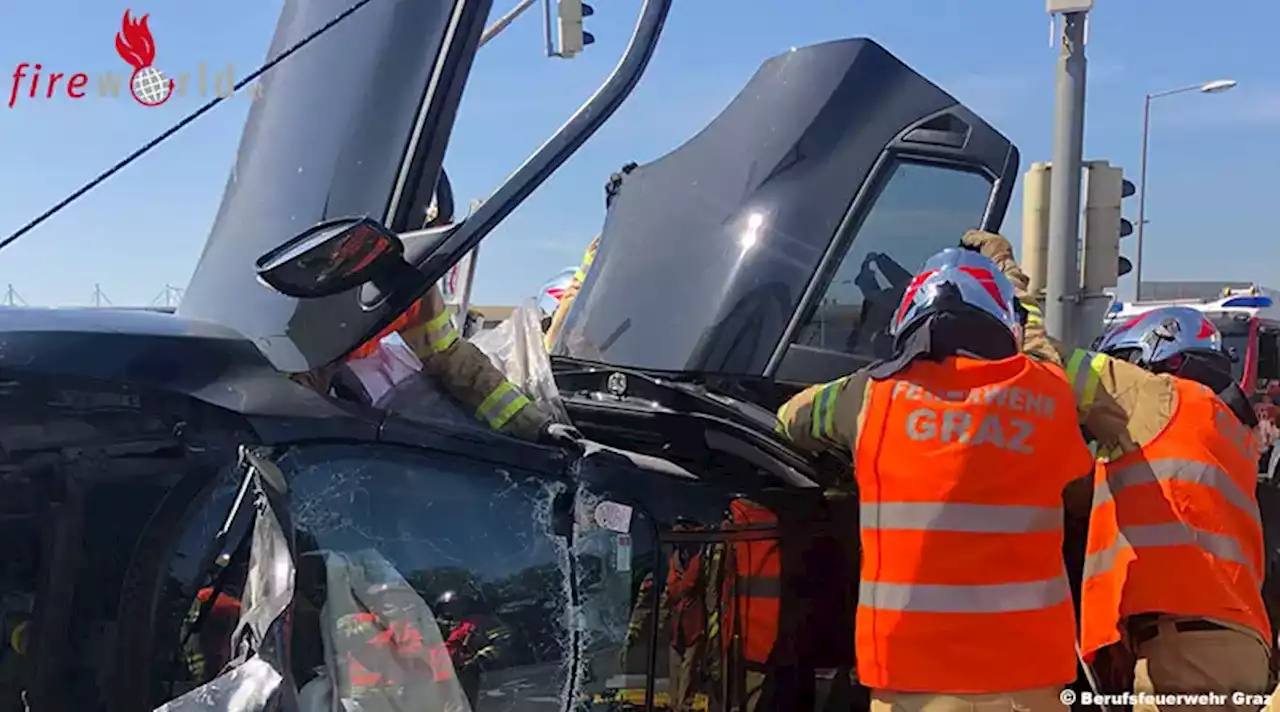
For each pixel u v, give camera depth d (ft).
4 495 5.62
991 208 11.80
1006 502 7.59
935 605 7.52
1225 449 9.17
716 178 11.45
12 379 5.71
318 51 7.54
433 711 6.11
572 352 11.42
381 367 7.25
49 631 5.59
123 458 5.82
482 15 6.78
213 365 6.17
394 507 6.31
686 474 7.70
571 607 6.78
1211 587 8.82
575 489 6.99
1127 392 9.09
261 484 5.55
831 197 11.09
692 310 10.80
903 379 8.02
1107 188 20.07
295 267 5.91
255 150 7.68
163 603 5.67
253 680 4.86
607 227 12.19
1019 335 8.43
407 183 6.73
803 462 8.59
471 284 10.19
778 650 7.95
